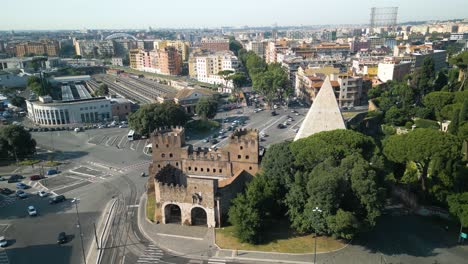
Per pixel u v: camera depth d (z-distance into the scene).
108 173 140.62
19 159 157.38
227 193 100.44
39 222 103.69
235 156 113.50
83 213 108.62
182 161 118.75
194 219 101.12
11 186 129.75
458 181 105.50
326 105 115.25
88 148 172.88
